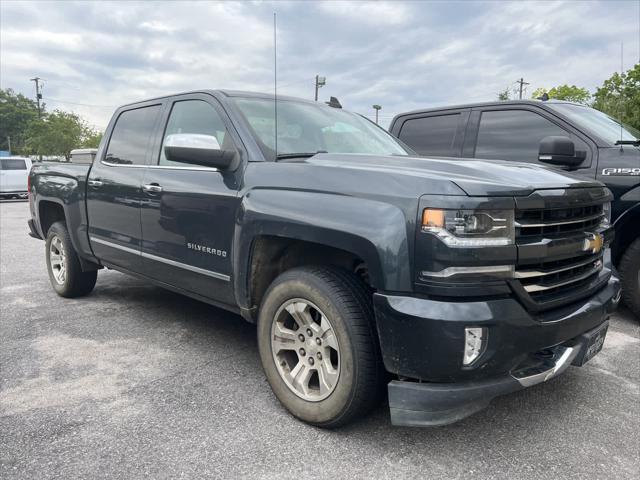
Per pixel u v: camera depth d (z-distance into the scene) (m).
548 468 2.44
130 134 4.40
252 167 3.12
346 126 3.95
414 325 2.27
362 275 2.88
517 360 2.36
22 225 12.34
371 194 2.48
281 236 2.81
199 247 3.43
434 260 2.24
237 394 3.15
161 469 2.38
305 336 2.77
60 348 3.90
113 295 5.45
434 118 5.93
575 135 4.78
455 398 2.28
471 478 2.36
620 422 2.88
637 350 3.96
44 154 43.91
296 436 2.68
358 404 2.55
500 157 5.24
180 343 4.03
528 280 2.43
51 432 2.69
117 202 4.23
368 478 2.34
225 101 3.53
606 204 3.13
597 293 2.92
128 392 3.17
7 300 5.25
